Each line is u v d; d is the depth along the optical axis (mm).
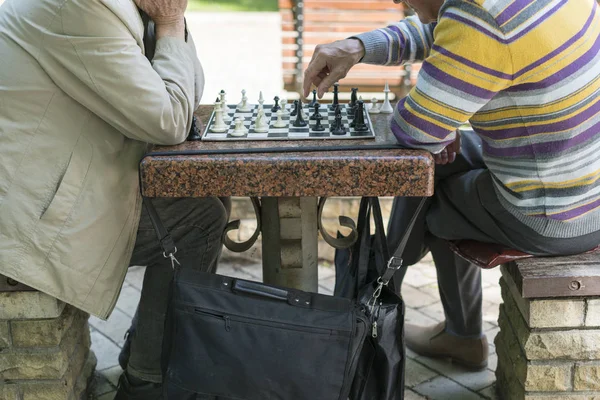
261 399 2076
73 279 2217
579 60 2045
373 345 2184
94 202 2201
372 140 2207
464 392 2840
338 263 2533
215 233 2514
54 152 2162
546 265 2367
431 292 3619
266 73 6957
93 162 2195
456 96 2027
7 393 2471
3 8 2189
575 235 2338
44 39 2074
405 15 4418
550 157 2168
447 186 2594
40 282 2199
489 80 2016
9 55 2131
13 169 2154
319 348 2049
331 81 2465
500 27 1953
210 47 8031
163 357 2137
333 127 2277
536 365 2430
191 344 2053
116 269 2287
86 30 2025
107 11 2018
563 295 2316
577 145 2150
